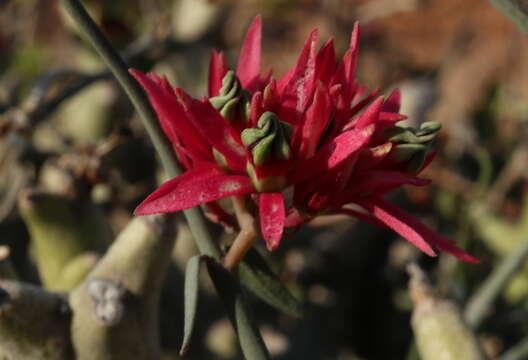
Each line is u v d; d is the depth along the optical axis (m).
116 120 0.21
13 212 0.19
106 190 0.20
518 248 0.16
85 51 0.20
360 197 0.11
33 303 0.13
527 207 0.22
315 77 0.11
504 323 0.20
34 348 0.13
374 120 0.11
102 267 0.13
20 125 0.17
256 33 0.12
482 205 0.22
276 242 0.11
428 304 0.14
